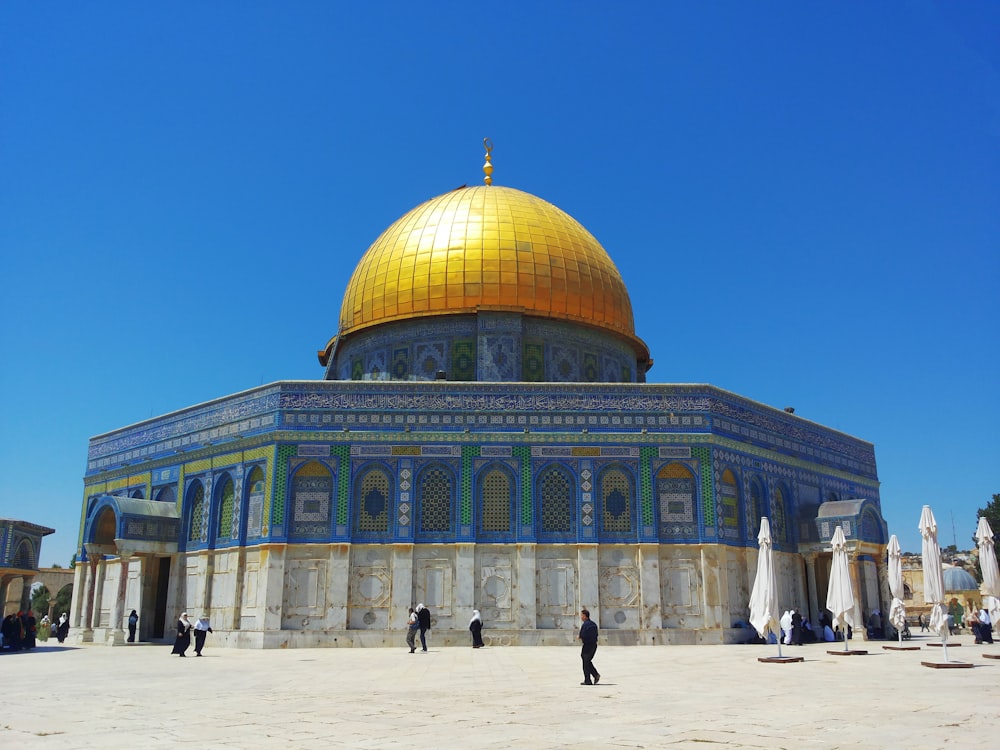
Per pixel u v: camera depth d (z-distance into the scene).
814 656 26.02
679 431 33.00
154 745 10.26
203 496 35.09
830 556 38.94
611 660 24.20
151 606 36.47
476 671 20.83
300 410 32.47
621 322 40.78
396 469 32.03
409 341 38.75
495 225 39.22
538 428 32.59
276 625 30.44
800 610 36.56
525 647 29.86
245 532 32.75
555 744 10.08
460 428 32.44
